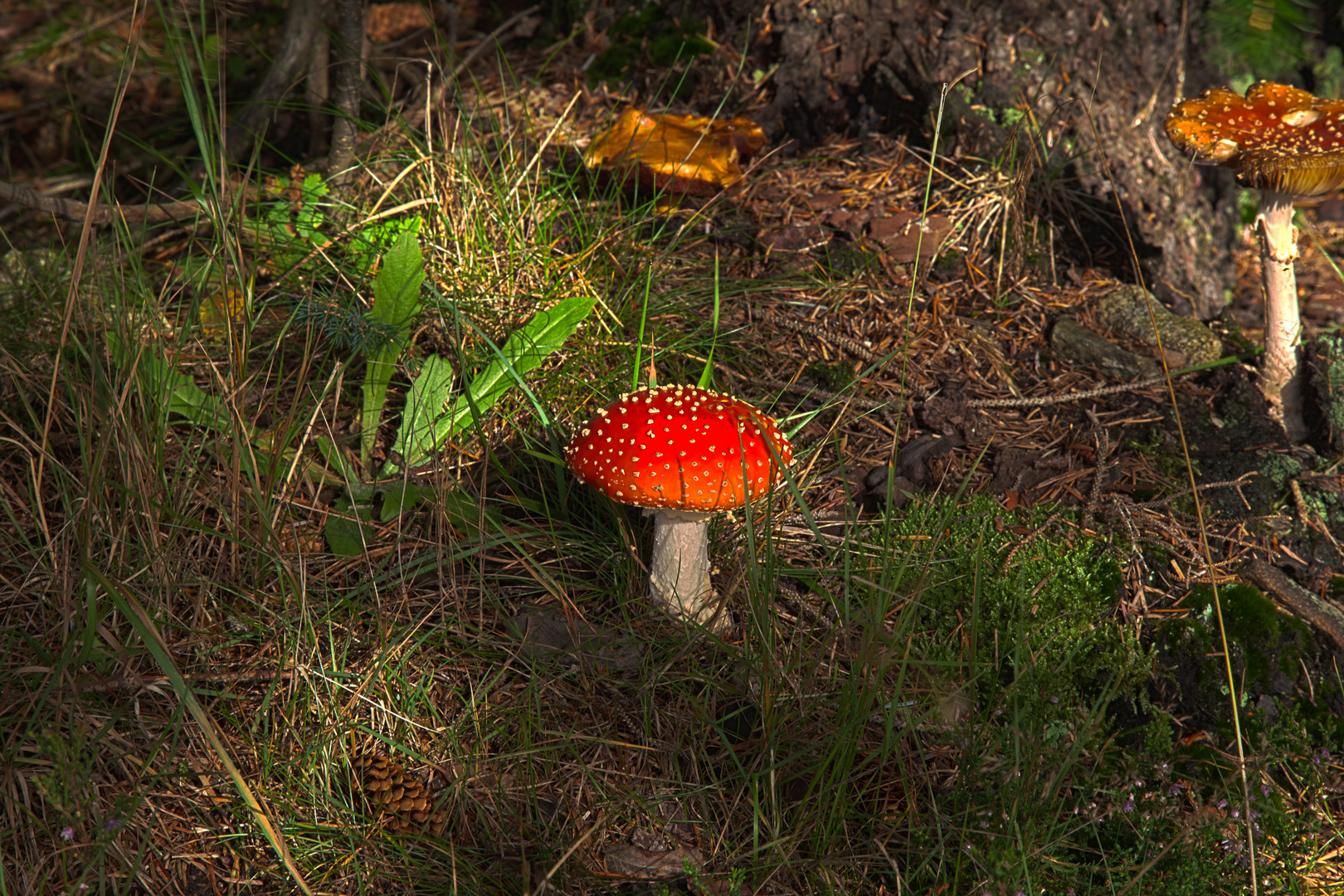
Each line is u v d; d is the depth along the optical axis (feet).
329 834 7.60
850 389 11.05
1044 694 7.98
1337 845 8.02
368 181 12.89
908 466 10.28
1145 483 10.21
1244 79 15.88
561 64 16.22
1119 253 13.42
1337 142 9.31
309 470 9.51
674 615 8.70
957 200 13.43
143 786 7.50
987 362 11.68
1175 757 8.42
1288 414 11.17
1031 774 7.37
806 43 14.48
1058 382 11.55
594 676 8.50
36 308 10.62
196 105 8.73
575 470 8.11
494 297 11.23
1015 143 13.07
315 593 8.83
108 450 8.68
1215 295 14.51
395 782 7.70
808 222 13.25
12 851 7.13
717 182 12.69
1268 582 9.29
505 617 8.70
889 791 7.80
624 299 11.34
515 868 7.46
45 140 16.57
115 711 7.66
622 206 13.33
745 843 7.59
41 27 18.06
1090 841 7.84
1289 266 10.42
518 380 9.36
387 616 8.65
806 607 9.04
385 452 10.27
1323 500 10.17
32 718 7.41
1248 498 10.16
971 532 9.47
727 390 10.92
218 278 10.85
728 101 15.06
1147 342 12.04
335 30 15.61
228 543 8.84
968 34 13.73
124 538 8.09
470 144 12.82
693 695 8.48
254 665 8.23
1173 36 14.24
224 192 9.55
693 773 8.02
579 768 8.02
